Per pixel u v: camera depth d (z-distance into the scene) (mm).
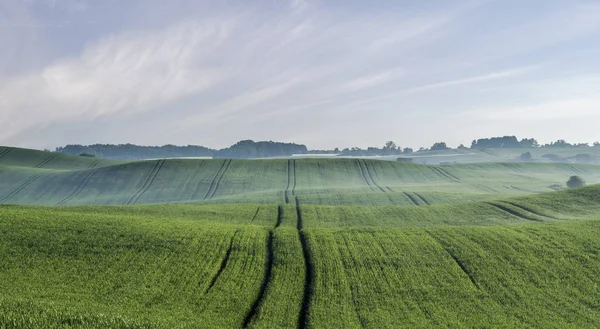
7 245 31812
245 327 23281
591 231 39188
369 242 37812
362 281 30000
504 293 28422
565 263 32438
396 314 25516
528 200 62344
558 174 158125
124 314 22016
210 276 29938
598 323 24500
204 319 23625
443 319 24953
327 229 42844
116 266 30266
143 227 38656
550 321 24750
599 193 61188
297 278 30250
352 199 85500
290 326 23672
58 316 18484
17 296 23281
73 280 27594
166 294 26781
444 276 31000
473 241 37812
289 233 40688
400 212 59188
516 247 35906
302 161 149125
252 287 28688
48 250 31812
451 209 60594
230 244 36469
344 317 24844
